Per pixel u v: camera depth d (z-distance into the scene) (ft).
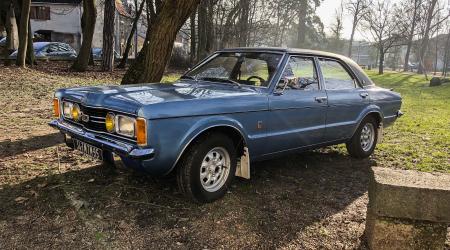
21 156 17.33
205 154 12.85
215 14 89.15
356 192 15.65
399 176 11.03
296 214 13.28
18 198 13.00
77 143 13.99
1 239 10.69
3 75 42.32
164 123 11.70
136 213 12.47
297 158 19.89
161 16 22.03
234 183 15.58
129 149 11.55
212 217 12.58
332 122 17.61
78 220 11.85
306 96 16.10
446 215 10.28
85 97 13.26
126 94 12.95
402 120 34.32
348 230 12.39
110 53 64.69
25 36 50.72
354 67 19.72
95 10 60.03
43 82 41.78
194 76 17.13
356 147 19.84
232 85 15.46
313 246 11.38
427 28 144.97
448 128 30.96
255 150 14.51
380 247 10.80
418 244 10.61
